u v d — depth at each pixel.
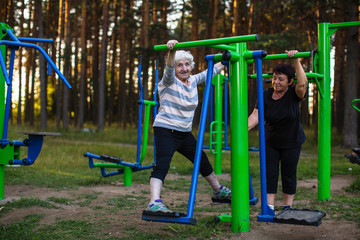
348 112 15.47
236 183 2.97
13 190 5.08
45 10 24.28
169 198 4.90
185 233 3.04
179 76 3.18
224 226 3.16
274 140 3.60
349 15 15.04
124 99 27.22
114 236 2.99
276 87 3.54
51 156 10.03
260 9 18.77
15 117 39.47
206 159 3.35
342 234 3.02
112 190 5.53
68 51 18.19
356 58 15.34
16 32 26.17
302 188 5.66
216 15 20.27
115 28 29.62
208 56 2.96
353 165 8.86
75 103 30.02
